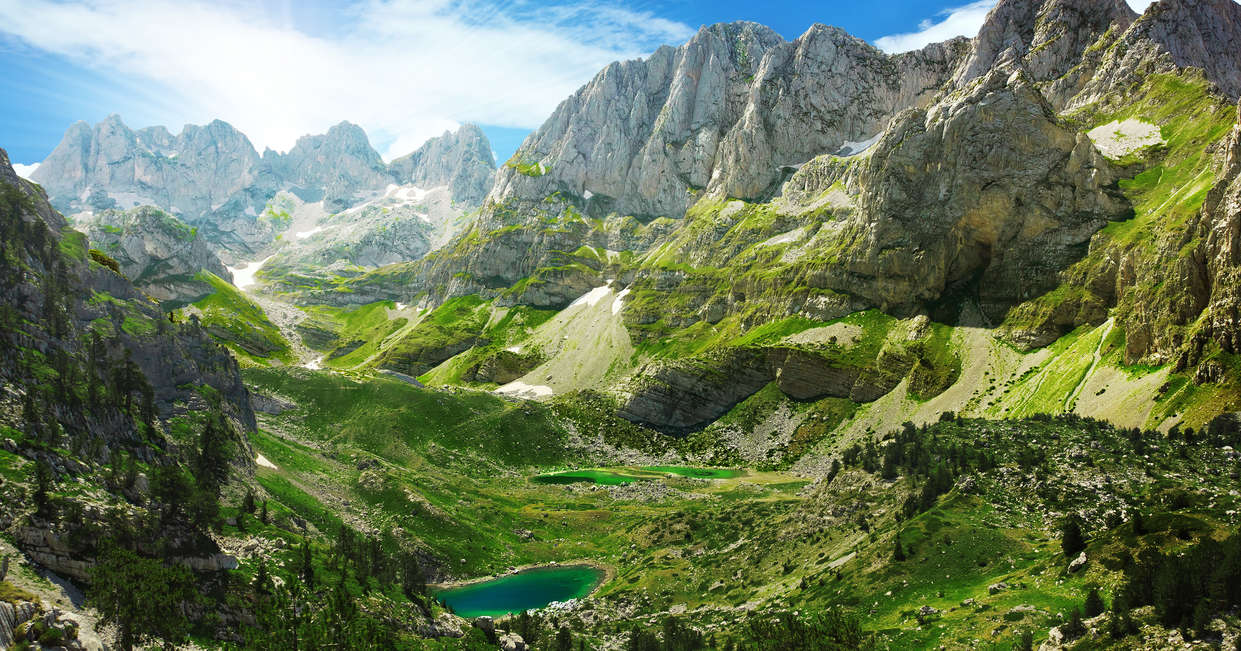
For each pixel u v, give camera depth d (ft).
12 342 333.42
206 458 363.97
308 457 577.84
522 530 555.69
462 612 414.41
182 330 550.36
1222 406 460.96
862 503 401.90
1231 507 272.10
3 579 198.29
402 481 563.48
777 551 409.28
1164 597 210.38
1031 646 225.15
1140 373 572.10
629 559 491.31
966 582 293.23
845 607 301.63
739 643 286.05
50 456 258.78
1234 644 189.06
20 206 442.50
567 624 373.61
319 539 393.50
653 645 307.58
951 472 389.19
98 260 568.00
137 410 374.63
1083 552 270.87
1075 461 380.78
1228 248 528.22
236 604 245.24
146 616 207.51
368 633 251.19
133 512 247.29
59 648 183.62
